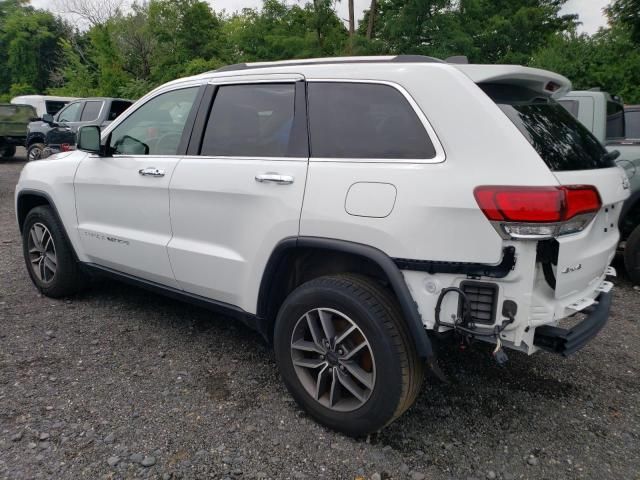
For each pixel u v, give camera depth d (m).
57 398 3.00
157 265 3.55
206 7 28.31
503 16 20.94
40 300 4.54
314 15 18.81
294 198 2.73
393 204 2.40
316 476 2.43
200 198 3.20
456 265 2.28
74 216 4.15
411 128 2.50
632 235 5.11
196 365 3.45
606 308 2.71
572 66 21.86
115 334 3.89
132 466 2.46
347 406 2.66
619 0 16.05
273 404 3.01
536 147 2.31
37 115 18.52
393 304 2.50
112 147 3.92
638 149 5.14
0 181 12.84
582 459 2.58
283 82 3.02
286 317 2.78
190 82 3.53
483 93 2.40
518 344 2.28
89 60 35.72
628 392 3.22
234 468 2.46
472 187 2.25
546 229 2.16
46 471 2.41
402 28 16.64
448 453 2.60
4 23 48.47
